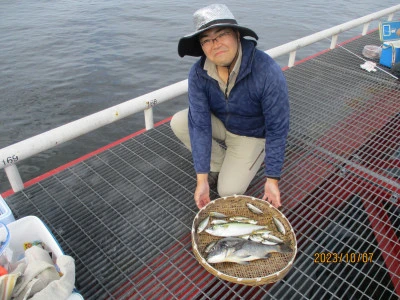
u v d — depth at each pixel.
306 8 11.08
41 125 4.80
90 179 2.28
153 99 2.58
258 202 1.88
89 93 5.66
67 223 1.94
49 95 5.56
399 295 1.71
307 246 1.86
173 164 2.44
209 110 1.97
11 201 2.07
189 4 11.83
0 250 1.41
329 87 3.48
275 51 3.47
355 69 3.87
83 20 9.72
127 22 9.54
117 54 7.22
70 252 1.77
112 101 5.44
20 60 6.89
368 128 2.80
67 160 4.20
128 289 1.60
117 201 2.11
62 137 2.11
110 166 2.41
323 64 4.02
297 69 3.88
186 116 2.25
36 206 2.05
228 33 1.54
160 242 1.85
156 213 2.03
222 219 1.82
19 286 1.30
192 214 2.03
